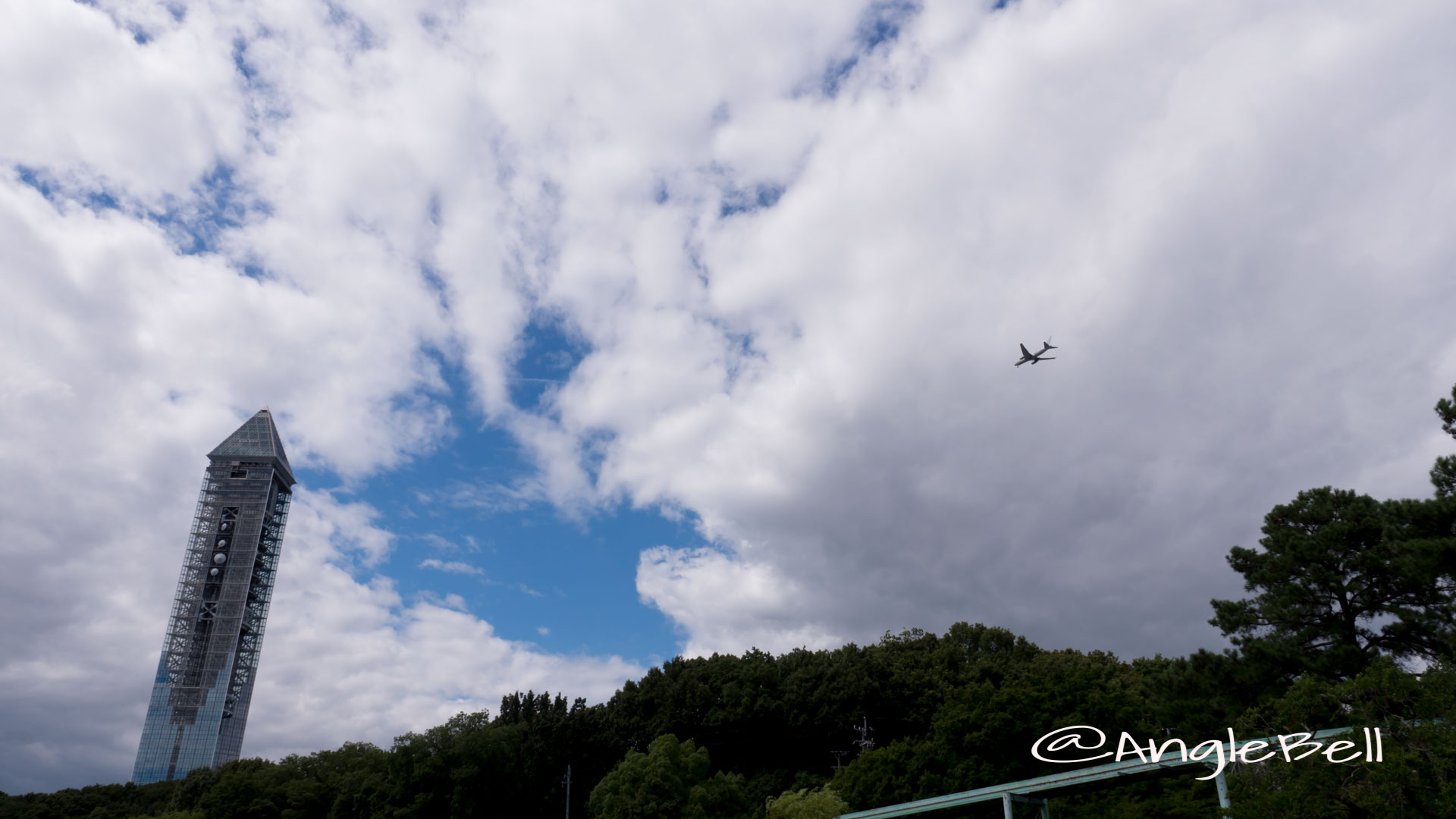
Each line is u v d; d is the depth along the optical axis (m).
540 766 72.50
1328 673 33.75
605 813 52.62
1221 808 26.03
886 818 40.19
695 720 82.88
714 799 54.88
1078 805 42.53
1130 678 69.81
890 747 59.19
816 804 43.12
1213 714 36.41
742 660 96.31
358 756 78.12
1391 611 33.88
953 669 87.62
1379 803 21.14
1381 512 35.09
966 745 53.66
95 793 106.94
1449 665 23.50
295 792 69.06
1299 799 22.48
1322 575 36.25
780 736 80.88
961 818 46.22
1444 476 32.94
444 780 61.31
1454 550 30.55
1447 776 20.81
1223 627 39.09
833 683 81.50
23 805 99.88
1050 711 53.31
